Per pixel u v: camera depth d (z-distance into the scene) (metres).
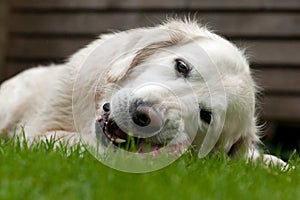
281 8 7.81
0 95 5.20
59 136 4.30
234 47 4.46
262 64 7.87
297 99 7.79
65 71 4.68
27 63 8.32
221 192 2.74
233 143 4.42
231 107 4.14
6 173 2.81
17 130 4.94
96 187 2.64
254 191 2.86
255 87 4.75
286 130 8.11
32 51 8.31
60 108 4.54
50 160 3.11
